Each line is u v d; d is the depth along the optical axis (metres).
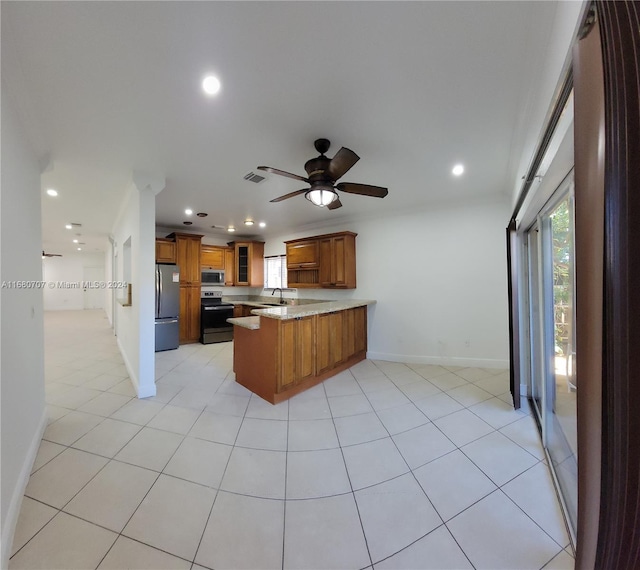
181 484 1.68
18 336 1.60
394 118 1.92
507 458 1.94
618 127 0.57
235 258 6.29
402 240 4.33
